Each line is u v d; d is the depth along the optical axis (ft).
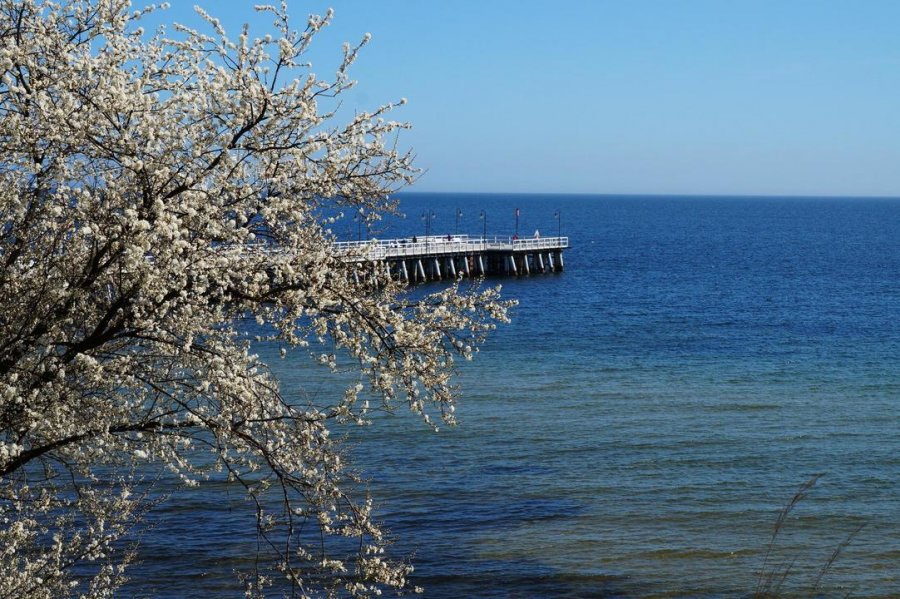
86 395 27.58
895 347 153.48
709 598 54.65
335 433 86.99
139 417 29.60
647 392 112.57
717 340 159.43
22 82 25.63
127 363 26.11
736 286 257.75
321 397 96.53
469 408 100.58
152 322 25.12
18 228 26.25
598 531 65.10
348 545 60.90
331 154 26.96
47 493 32.12
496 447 85.76
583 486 75.05
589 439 89.61
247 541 60.34
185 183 24.75
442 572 57.93
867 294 240.94
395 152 28.02
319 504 28.22
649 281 268.41
